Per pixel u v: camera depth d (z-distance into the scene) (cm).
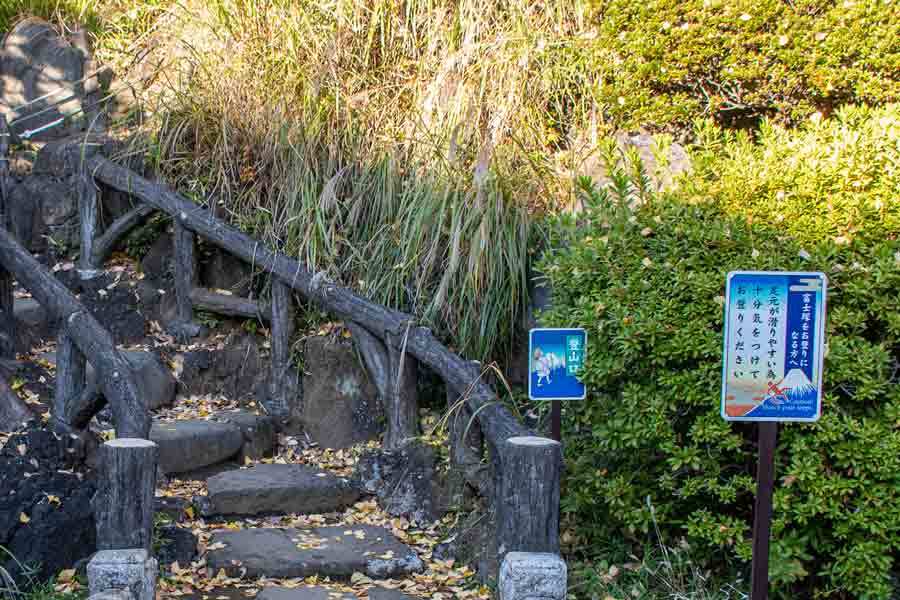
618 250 384
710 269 363
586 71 553
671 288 362
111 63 680
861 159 375
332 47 580
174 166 589
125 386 396
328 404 517
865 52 461
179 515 433
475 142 541
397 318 489
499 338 506
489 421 408
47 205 610
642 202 415
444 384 521
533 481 324
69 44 672
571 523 410
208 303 564
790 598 359
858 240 352
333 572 397
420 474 460
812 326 278
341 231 543
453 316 501
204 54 605
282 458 511
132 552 322
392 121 565
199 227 555
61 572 361
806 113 489
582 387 376
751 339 278
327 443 516
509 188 511
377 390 511
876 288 341
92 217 590
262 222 564
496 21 579
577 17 569
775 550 341
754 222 375
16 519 361
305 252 539
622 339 357
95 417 478
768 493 281
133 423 381
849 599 354
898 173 373
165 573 384
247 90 584
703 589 358
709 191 395
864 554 329
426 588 391
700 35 486
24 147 649
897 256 337
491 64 549
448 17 582
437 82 554
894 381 348
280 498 452
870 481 330
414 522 452
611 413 388
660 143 435
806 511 334
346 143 559
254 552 402
